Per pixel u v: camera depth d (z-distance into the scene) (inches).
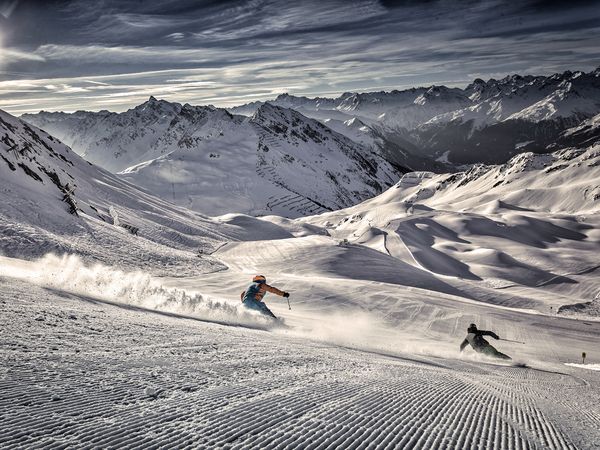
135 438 98.0
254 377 180.7
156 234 3238.2
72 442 92.4
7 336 194.2
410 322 1001.5
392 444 109.7
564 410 205.3
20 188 2383.1
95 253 1817.2
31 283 463.5
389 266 2402.8
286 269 2309.3
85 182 4338.1
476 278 3951.8
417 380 229.0
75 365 161.3
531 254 4815.5
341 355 303.7
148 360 187.6
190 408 125.2
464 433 128.5
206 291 1375.5
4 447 86.7
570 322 1216.2
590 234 5954.7
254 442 102.0
